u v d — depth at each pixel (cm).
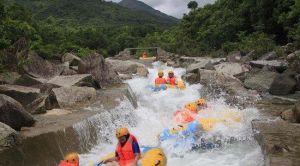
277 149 909
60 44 3425
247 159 1000
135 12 12975
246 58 2658
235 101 1599
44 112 1251
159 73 1973
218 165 986
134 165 844
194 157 1066
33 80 1577
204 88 1858
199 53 4159
